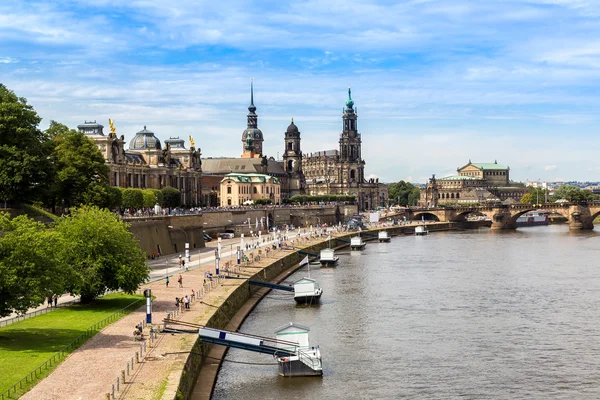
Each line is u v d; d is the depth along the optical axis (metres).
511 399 94.25
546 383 100.38
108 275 125.44
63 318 113.50
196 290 147.88
